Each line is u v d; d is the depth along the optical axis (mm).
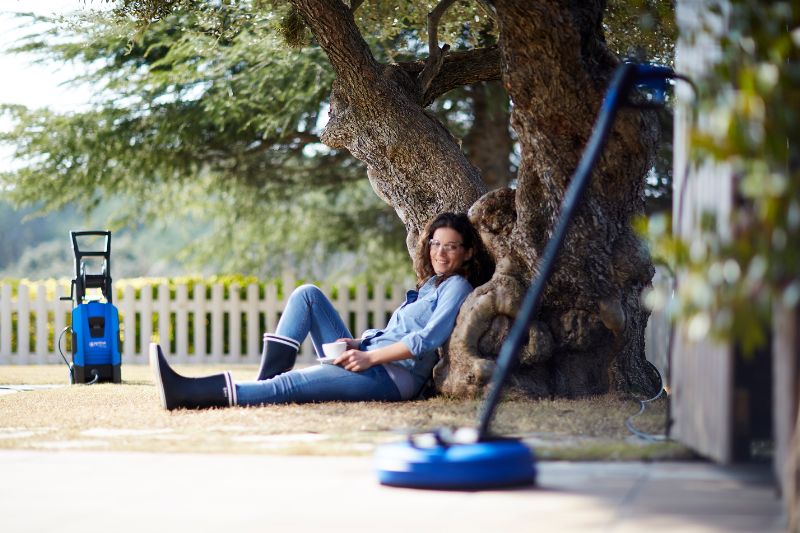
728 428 3668
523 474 3600
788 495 2971
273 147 18016
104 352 9203
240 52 15383
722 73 3061
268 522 3070
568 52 5758
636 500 3344
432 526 2994
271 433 4949
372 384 6023
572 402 5984
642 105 4133
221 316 14484
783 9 3121
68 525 3045
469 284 6355
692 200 4004
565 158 6121
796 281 2805
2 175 17094
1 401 6836
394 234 19812
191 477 3854
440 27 10383
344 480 3787
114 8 8914
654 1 7285
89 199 18078
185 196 20344
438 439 3689
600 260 6258
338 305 14562
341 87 7461
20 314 14242
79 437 4930
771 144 2754
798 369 3070
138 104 16609
